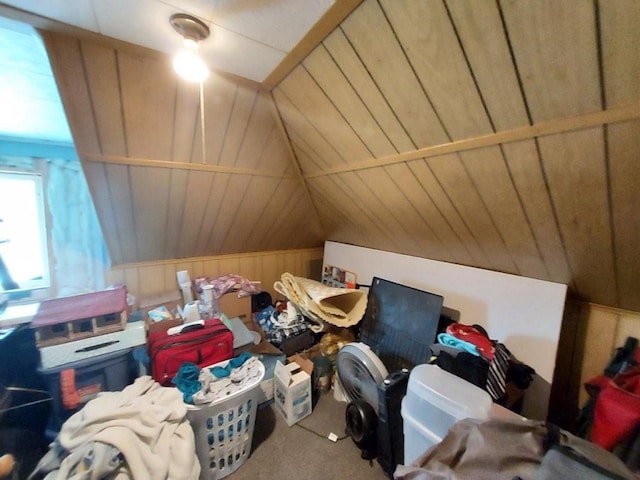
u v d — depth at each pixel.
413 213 1.65
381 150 1.31
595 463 0.67
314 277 3.26
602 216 1.00
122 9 0.83
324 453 1.49
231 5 0.80
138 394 1.21
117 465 0.94
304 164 1.83
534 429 0.80
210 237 2.27
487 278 1.70
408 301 1.96
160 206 1.79
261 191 2.02
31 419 1.22
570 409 1.61
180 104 1.27
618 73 0.63
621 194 0.89
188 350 1.45
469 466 0.79
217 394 1.26
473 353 1.40
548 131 0.83
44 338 1.26
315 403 1.87
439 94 0.91
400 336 1.93
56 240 2.12
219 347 1.55
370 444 1.43
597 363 1.51
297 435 1.60
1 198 1.96
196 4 0.80
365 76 1.00
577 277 1.37
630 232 1.00
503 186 1.12
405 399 1.21
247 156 1.69
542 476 0.68
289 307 2.29
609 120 0.72
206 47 1.01
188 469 1.07
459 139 1.03
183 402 1.20
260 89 1.31
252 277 2.80
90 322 1.35
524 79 0.74
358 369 1.59
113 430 0.99
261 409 1.79
